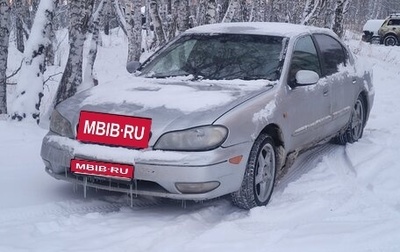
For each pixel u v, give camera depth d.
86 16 7.97
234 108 4.34
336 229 4.05
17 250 3.55
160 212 4.42
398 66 22.64
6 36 8.28
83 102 4.58
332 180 5.36
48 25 7.45
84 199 4.68
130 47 18.94
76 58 8.02
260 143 4.52
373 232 3.99
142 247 3.66
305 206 4.55
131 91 4.73
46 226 3.98
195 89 4.76
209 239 3.81
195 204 4.64
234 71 5.15
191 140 4.06
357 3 47.25
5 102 8.39
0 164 5.47
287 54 5.21
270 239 3.83
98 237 3.80
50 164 4.49
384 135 7.53
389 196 4.96
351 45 28.19
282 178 5.48
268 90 4.79
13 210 4.32
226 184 4.16
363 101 7.14
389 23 33.78
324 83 5.72
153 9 14.23
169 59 5.57
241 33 5.59
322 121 5.67
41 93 7.44
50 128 4.63
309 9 17.61
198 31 5.83
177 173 3.98
